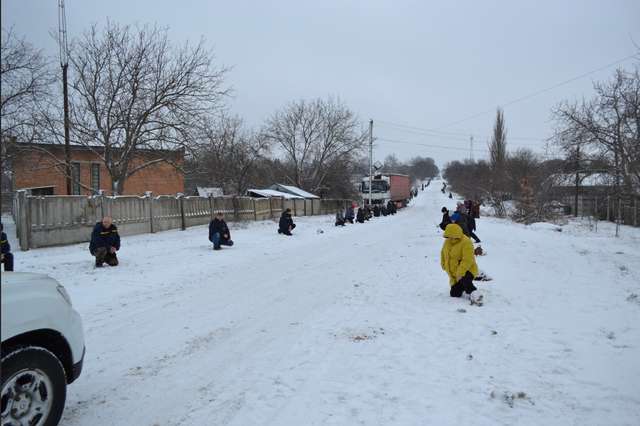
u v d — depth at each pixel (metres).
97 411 4.18
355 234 23.02
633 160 18.69
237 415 4.08
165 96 23.58
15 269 11.38
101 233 11.99
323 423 3.91
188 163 30.72
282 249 16.45
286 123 53.31
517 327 6.56
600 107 19.45
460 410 4.11
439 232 22.48
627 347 5.62
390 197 51.97
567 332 6.27
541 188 31.80
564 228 27.00
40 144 24.36
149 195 20.64
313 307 8.00
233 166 43.62
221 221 16.27
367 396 4.42
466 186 65.81
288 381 4.81
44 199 15.32
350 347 5.86
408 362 5.30
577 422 3.88
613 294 8.51
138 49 23.34
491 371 4.99
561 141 21.19
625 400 4.25
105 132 22.98
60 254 14.18
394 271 11.59
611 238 20.39
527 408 4.13
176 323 7.01
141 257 13.85
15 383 3.34
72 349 3.86
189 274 11.20
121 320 7.17
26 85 19.95
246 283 10.17
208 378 4.92
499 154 51.78
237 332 6.56
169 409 4.22
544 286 9.28
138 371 5.12
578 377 4.78
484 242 17.19
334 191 57.56
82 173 30.44
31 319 3.48
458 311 7.51
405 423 3.89
